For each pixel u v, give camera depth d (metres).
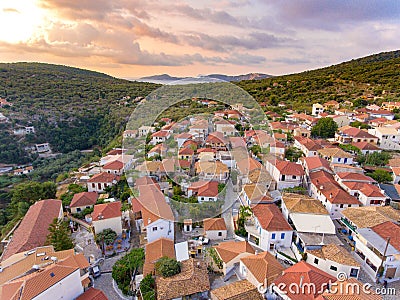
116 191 37.03
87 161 57.03
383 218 22.73
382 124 52.47
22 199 36.78
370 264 20.62
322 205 26.59
